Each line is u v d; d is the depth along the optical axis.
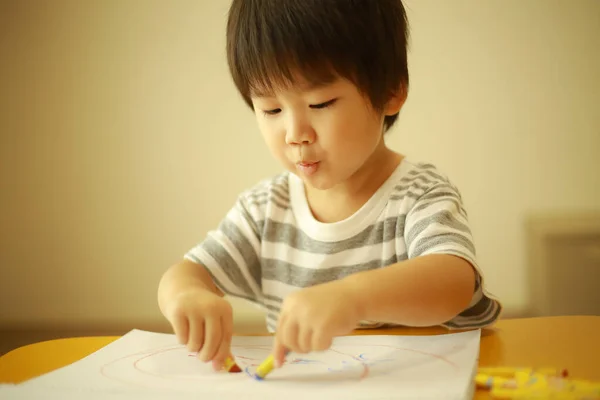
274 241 0.78
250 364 0.50
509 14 1.23
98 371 0.47
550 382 0.40
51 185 1.36
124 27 1.31
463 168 1.27
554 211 1.26
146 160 1.34
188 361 0.50
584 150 1.24
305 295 0.47
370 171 0.73
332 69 0.58
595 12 1.21
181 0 1.29
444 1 1.23
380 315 0.48
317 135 0.60
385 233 0.71
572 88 1.23
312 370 0.46
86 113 1.34
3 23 1.33
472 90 1.25
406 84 0.67
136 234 1.35
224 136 1.31
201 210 1.33
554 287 1.27
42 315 1.38
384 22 0.62
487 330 0.58
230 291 0.76
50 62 1.33
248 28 0.61
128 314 1.37
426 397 0.38
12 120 1.35
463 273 0.53
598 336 0.54
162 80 1.32
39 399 0.41
